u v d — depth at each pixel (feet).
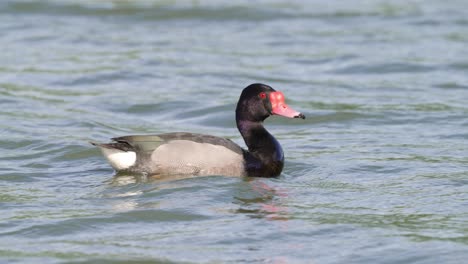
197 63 81.56
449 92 72.33
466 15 99.55
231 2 104.17
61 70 78.18
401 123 63.31
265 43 89.51
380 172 50.42
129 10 100.99
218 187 46.01
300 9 103.09
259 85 49.65
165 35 92.53
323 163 52.39
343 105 68.08
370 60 82.43
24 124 60.95
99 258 36.76
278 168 49.11
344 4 105.91
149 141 47.62
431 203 44.37
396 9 103.14
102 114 65.41
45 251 37.55
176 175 47.29
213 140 48.16
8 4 101.76
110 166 50.98
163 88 73.10
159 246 38.24
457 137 58.90
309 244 38.63
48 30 93.35
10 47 86.38
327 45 88.48
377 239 39.17
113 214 42.11
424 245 38.37
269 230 40.19
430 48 86.58
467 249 37.86
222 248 38.06
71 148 54.49
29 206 43.34
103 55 83.87
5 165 51.11
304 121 64.34
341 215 42.37
